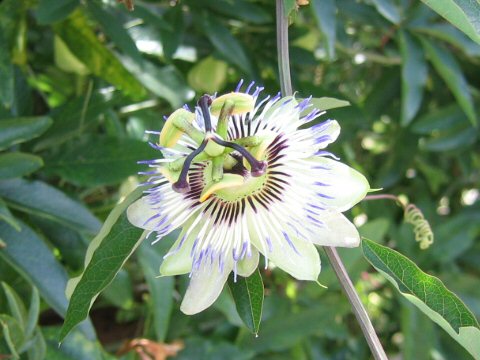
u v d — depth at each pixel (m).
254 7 0.29
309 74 0.41
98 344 0.24
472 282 0.38
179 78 0.30
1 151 0.26
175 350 0.29
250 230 0.19
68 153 0.26
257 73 0.31
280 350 0.34
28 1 0.29
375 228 0.34
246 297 0.19
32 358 0.23
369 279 0.41
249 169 0.19
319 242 0.18
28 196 0.24
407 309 0.36
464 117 0.37
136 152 0.25
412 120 0.39
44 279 0.23
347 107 0.32
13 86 0.26
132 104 0.30
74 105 0.26
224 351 0.31
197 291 0.18
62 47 0.31
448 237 0.39
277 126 0.19
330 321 0.35
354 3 0.32
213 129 0.19
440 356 0.36
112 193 0.31
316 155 0.19
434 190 0.44
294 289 0.36
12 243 0.23
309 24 0.34
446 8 0.17
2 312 0.25
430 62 0.38
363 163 0.45
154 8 0.30
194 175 0.19
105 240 0.19
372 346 0.18
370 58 0.36
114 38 0.27
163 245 0.26
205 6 0.29
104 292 0.27
